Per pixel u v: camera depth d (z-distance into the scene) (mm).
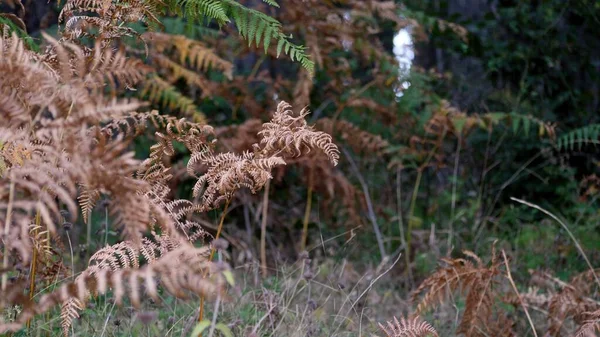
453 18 5008
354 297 3102
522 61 4969
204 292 1303
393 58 4582
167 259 1369
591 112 5062
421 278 4031
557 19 4910
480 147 5086
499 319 2740
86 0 2049
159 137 1972
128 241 1759
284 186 4609
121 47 1745
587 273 2928
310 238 4504
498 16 5250
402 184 5211
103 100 1507
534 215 4848
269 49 4301
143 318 1812
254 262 3049
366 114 4891
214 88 4242
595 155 4977
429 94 4574
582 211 4469
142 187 1691
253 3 4305
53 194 1762
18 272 2141
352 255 4305
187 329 2219
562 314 2717
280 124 1946
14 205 1372
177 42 3682
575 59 5012
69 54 1954
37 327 1999
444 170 5574
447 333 2953
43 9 3627
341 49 4590
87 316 2307
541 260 4066
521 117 4277
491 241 4379
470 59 5660
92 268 1679
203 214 4148
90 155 1400
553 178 4871
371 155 4938
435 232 4543
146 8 2074
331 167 4289
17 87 1609
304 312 2555
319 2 4398
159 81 3682
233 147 3965
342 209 4672
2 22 2260
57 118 1508
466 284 2658
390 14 4523
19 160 1603
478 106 5117
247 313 2646
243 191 4262
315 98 4805
